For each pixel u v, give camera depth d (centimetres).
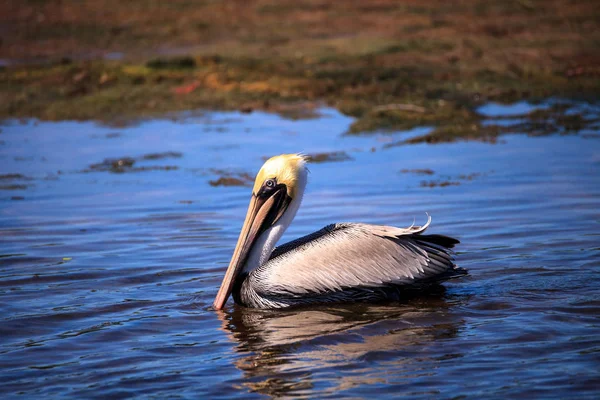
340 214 1347
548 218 1274
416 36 3153
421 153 1794
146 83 2586
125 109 2328
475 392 699
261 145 1898
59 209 1432
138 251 1177
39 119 2266
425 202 1402
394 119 2108
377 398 693
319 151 1834
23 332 874
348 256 963
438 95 2355
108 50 3161
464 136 1936
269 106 2317
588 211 1305
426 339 834
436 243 991
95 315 927
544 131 1959
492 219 1284
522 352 784
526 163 1661
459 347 805
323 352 807
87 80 2631
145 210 1413
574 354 773
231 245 1201
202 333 873
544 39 3014
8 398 711
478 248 1142
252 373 756
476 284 1005
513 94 2352
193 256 1150
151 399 704
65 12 3781
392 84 2462
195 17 3662
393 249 965
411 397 693
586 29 3131
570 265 1050
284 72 2634
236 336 862
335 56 2870
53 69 2752
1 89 2553
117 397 709
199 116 2238
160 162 1777
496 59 2767
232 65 2730
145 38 3331
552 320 867
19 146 1959
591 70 2573
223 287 973
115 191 1555
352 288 957
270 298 967
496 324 866
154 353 812
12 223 1344
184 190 1549
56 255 1162
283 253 996
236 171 1678
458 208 1357
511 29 3200
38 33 3441
